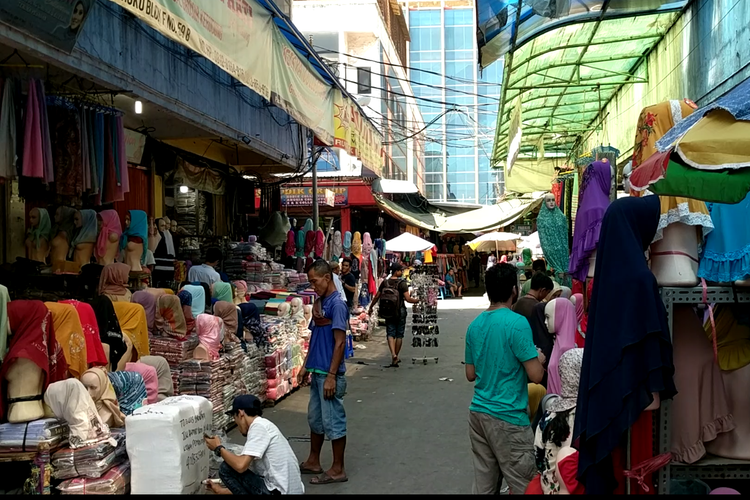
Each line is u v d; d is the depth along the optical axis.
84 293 6.48
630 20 9.59
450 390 9.66
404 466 6.05
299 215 22.88
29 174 5.42
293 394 9.55
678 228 3.32
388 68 28.73
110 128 6.69
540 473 3.62
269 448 4.51
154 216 9.91
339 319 5.77
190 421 4.67
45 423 4.27
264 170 14.49
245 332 8.31
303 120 8.84
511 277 4.32
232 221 13.34
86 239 6.70
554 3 7.08
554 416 3.54
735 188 3.02
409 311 22.72
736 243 3.24
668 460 2.97
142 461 4.39
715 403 3.23
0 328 4.28
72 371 4.77
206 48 5.74
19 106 5.50
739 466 3.19
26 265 6.32
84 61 5.68
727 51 7.35
